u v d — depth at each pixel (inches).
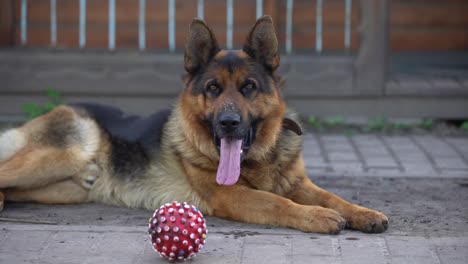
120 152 247.1
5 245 191.3
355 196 255.3
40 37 432.1
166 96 382.0
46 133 243.3
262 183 228.1
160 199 236.5
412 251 185.0
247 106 214.8
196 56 225.9
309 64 379.2
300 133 230.5
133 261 179.2
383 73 376.5
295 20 447.2
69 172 242.5
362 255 182.4
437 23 481.4
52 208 241.1
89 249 187.9
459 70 443.5
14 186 238.2
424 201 247.9
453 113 379.9
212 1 444.8
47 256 182.7
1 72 375.9
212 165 224.1
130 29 445.1
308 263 176.9
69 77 377.4
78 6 436.8
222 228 209.9
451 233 206.1
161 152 239.8
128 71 378.3
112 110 263.4
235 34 446.3
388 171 294.4
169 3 444.8
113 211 237.6
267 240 195.3
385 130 369.7
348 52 437.1
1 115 379.2
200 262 177.8
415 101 380.5
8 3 408.5
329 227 200.1
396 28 484.1
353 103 382.6
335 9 447.5
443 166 302.5
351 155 323.0
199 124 223.3
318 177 285.4
